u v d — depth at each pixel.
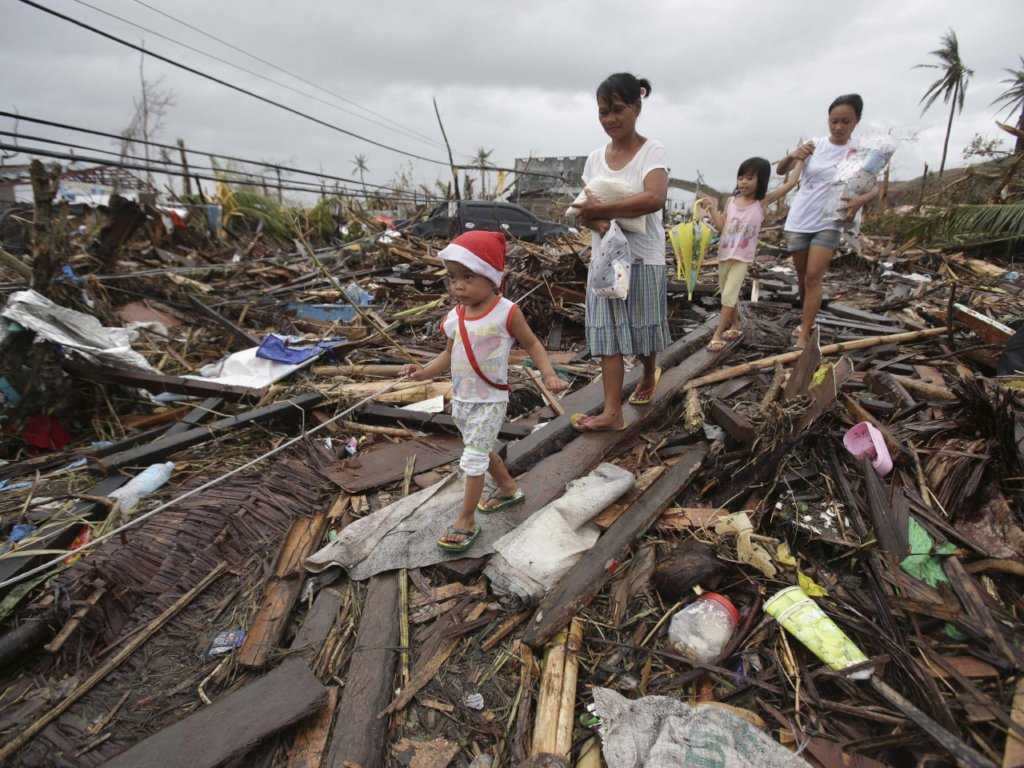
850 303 6.94
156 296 6.87
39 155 6.29
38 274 5.03
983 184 11.61
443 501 2.87
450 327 2.50
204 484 3.14
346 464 3.35
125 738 1.83
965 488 2.51
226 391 4.32
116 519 2.86
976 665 1.93
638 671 2.08
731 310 4.57
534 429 3.67
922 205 13.01
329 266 10.41
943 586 2.17
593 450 3.26
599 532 2.65
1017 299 6.57
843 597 2.24
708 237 4.47
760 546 2.43
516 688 2.01
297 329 6.54
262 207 14.24
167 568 2.50
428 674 2.05
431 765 1.76
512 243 8.86
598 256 2.95
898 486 2.60
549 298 6.43
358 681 1.98
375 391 4.30
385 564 2.49
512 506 2.80
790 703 1.91
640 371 4.29
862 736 1.78
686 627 2.16
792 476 2.78
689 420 3.38
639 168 2.87
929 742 1.71
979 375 3.73
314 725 1.85
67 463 3.67
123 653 2.13
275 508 2.95
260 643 2.16
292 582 2.46
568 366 5.02
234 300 7.49
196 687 2.02
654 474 3.00
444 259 2.32
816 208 4.33
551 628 2.12
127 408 4.46
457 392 2.52
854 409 3.23
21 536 2.72
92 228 7.88
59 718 1.89
